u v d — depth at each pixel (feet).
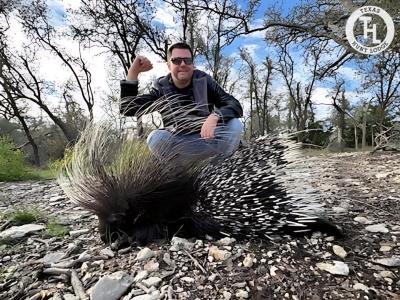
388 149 17.72
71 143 6.48
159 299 3.46
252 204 4.72
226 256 4.17
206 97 5.41
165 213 4.78
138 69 5.26
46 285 4.02
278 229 4.78
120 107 5.09
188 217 4.86
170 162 4.75
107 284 3.70
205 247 4.42
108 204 4.65
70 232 5.66
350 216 5.78
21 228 5.99
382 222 5.46
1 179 14.48
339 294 3.61
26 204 8.56
